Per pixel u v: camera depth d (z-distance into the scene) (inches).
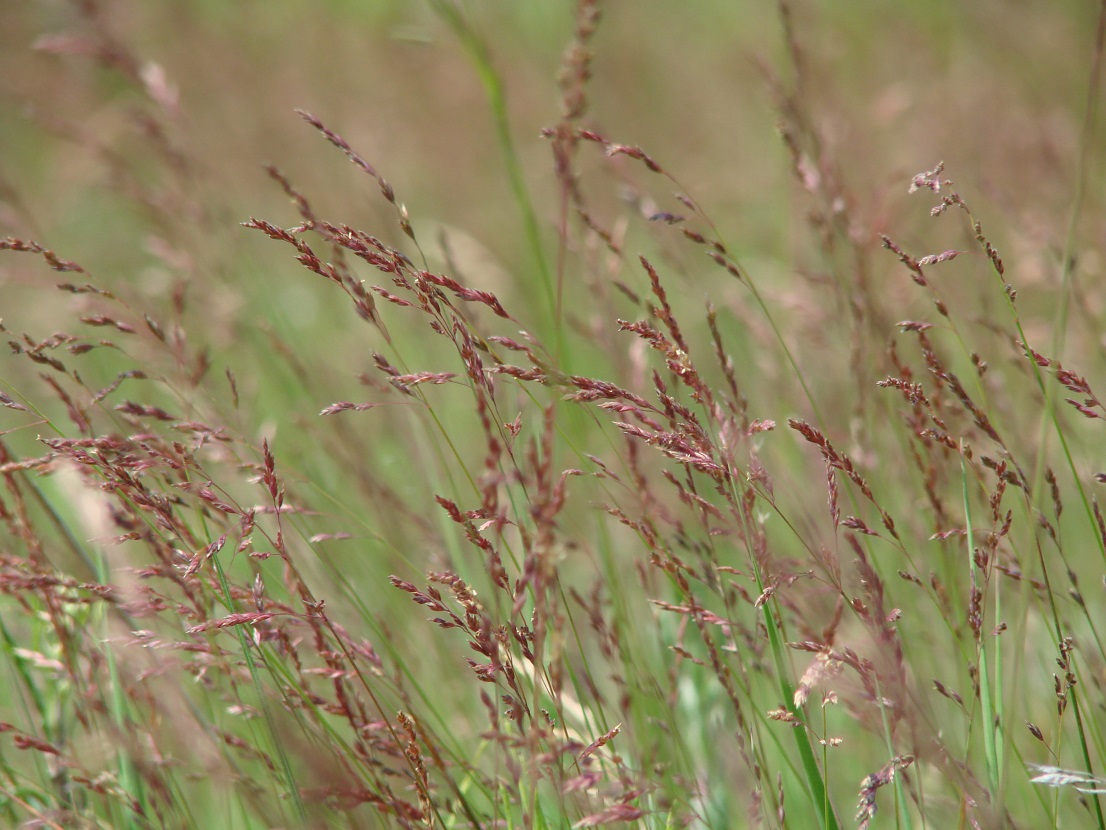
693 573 60.9
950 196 60.4
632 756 61.6
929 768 63.5
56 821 60.9
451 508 59.6
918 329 60.6
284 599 63.4
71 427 65.6
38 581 60.4
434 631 65.0
